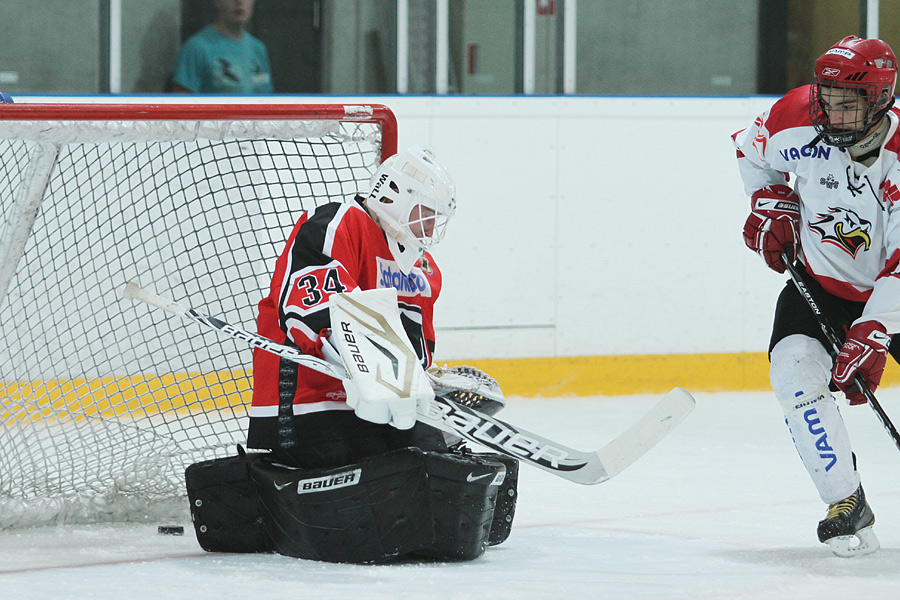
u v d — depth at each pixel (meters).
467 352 22.78
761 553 10.44
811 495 13.84
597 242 23.36
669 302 23.75
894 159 10.05
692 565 9.84
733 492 14.01
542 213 23.09
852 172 10.25
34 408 13.55
